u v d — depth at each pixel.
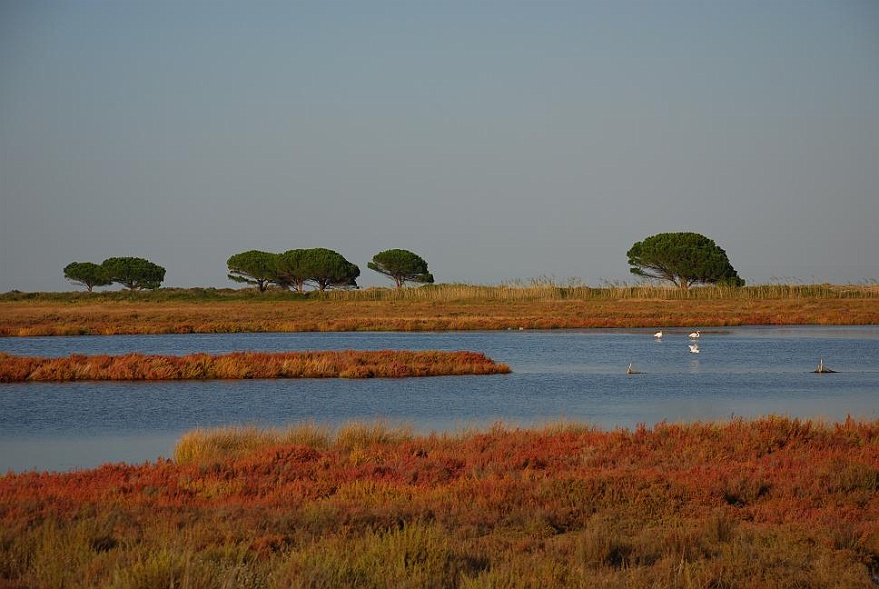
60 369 107.06
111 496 37.16
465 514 34.19
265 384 102.44
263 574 25.38
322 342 175.62
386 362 117.44
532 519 34.03
